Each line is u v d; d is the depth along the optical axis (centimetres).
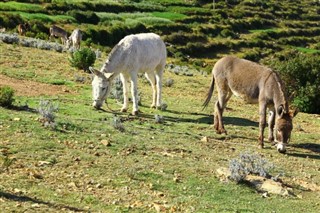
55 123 1262
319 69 2498
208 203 918
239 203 945
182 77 2894
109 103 1784
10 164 944
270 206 954
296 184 1123
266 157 1329
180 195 942
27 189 848
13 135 1141
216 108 1557
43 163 990
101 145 1176
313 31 11569
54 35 4491
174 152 1232
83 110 1569
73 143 1155
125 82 1659
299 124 1925
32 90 1798
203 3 12250
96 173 987
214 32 9419
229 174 1075
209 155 1254
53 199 823
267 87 1412
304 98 2412
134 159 1109
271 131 1503
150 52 1694
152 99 2009
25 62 2350
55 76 2139
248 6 13112
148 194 920
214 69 1566
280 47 9456
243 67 1490
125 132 1349
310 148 1523
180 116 1734
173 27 8731
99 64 2686
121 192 910
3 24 5453
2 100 1421
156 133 1409
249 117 1905
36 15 6700
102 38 6800
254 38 9681
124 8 9512
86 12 7681
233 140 1491
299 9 14238
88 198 852
